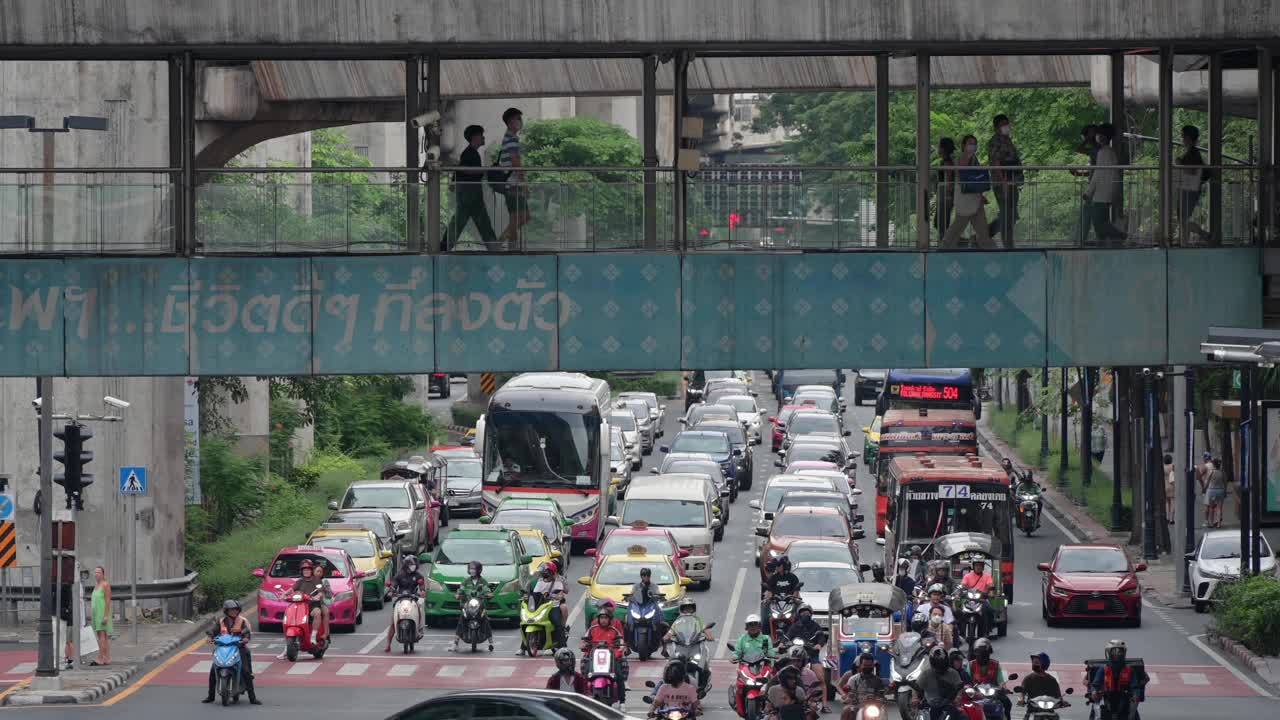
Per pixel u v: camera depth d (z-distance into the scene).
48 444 73.00
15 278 59.16
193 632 87.38
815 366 60.12
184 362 59.22
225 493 114.62
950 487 92.25
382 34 59.00
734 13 59.12
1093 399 149.00
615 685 63.34
